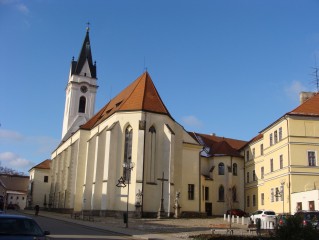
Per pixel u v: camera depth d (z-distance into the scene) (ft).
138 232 105.19
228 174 227.61
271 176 187.11
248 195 223.71
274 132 186.91
